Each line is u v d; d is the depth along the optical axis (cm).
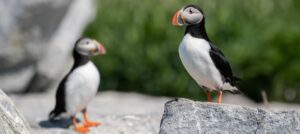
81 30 1420
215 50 797
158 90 1584
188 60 790
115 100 1359
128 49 1580
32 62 1366
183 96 1581
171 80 1580
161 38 1584
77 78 999
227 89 839
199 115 695
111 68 1580
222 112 693
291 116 681
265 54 1623
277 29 1648
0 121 691
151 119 1015
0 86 1360
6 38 1299
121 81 1588
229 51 1596
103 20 1582
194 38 792
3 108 714
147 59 1579
